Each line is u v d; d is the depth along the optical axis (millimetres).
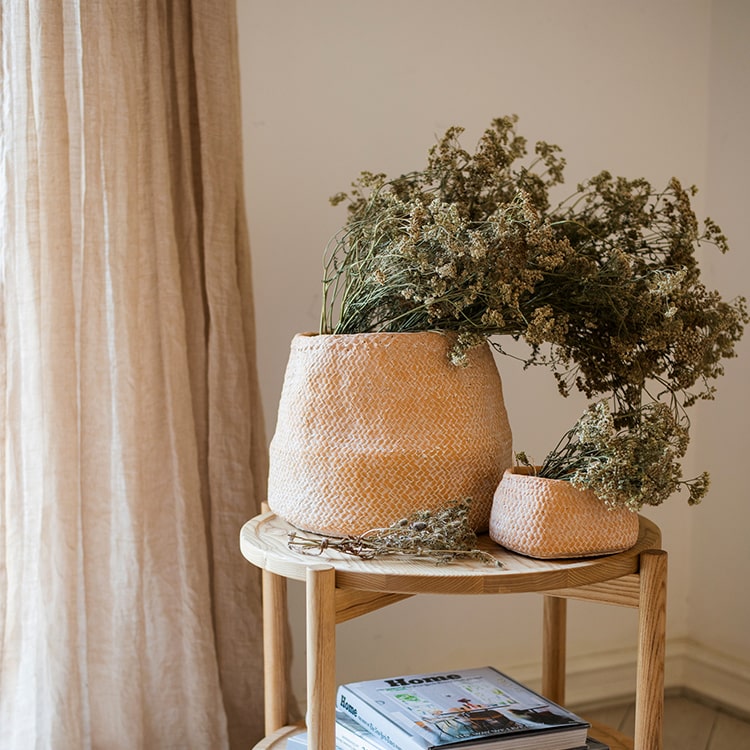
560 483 970
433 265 992
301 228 1696
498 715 1093
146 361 1389
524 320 1014
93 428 1327
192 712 1410
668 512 2057
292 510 1066
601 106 1952
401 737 1046
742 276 1937
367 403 1028
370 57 1734
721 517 1995
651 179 2010
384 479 1019
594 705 2018
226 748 1428
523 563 969
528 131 1888
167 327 1392
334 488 1030
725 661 1979
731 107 1976
